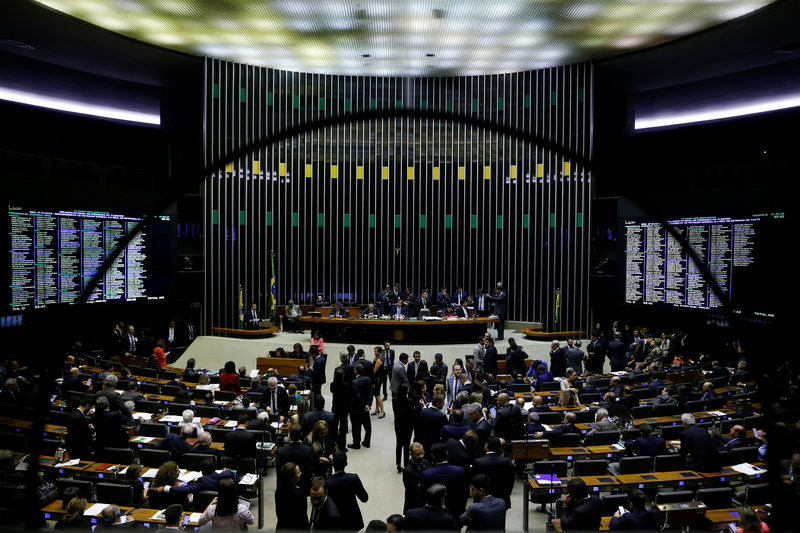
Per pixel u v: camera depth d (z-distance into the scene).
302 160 20.22
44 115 18.05
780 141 17.62
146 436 8.52
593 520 5.38
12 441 7.91
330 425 7.88
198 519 5.82
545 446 7.79
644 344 15.45
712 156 19.23
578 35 15.98
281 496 5.34
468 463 6.64
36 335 14.42
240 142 19.22
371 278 20.70
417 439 8.55
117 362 13.77
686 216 16.41
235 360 16.95
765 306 14.34
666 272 16.84
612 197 18.41
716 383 11.88
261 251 19.81
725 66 17.86
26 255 14.95
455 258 20.66
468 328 17.30
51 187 15.48
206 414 9.26
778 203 14.13
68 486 6.30
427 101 20.44
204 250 18.89
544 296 19.70
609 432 8.28
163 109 20.56
